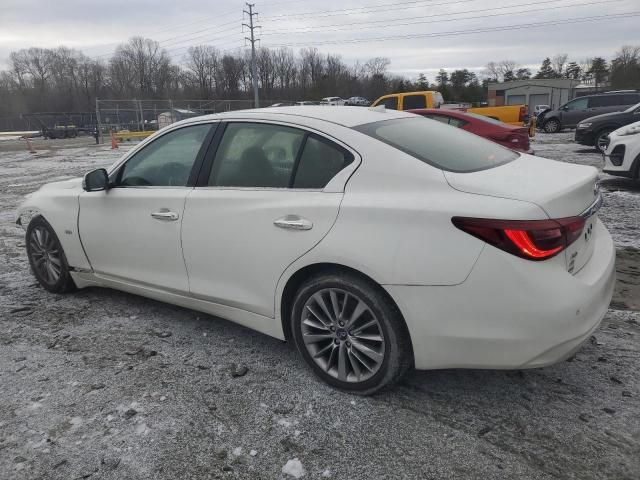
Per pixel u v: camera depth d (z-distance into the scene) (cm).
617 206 726
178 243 342
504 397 281
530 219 231
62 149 2705
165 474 232
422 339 254
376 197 264
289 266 289
